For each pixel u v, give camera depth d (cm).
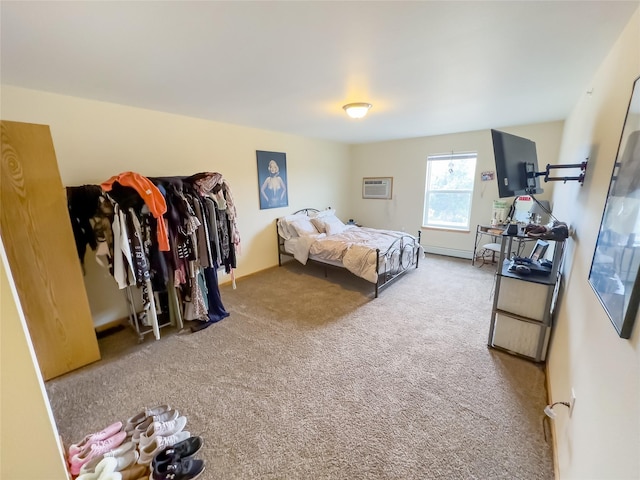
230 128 367
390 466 137
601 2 117
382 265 336
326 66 184
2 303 78
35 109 222
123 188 222
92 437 150
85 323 217
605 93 162
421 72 197
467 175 472
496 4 120
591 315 125
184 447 146
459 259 484
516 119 360
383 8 121
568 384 143
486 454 142
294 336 254
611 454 83
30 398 84
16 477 87
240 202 392
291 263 475
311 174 506
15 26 129
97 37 142
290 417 167
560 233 194
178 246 250
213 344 244
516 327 217
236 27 135
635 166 90
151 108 283
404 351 229
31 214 190
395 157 539
